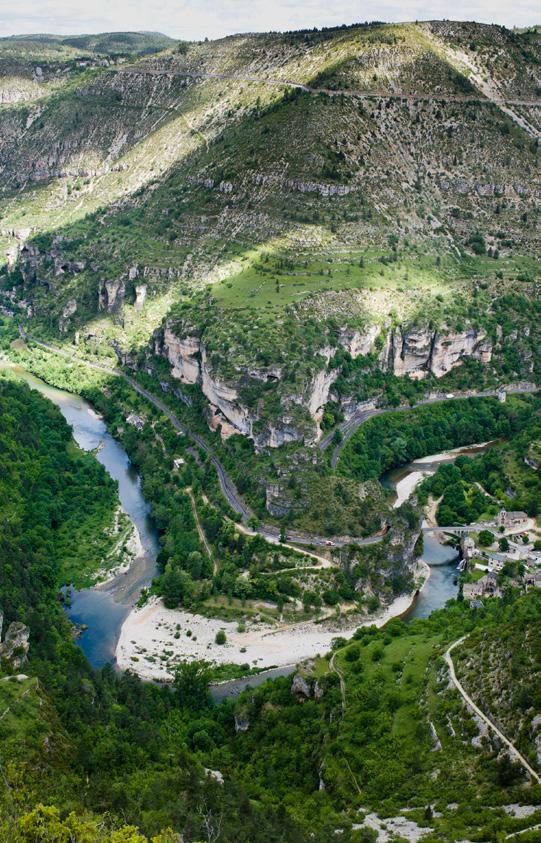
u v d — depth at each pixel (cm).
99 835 18638
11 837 18262
